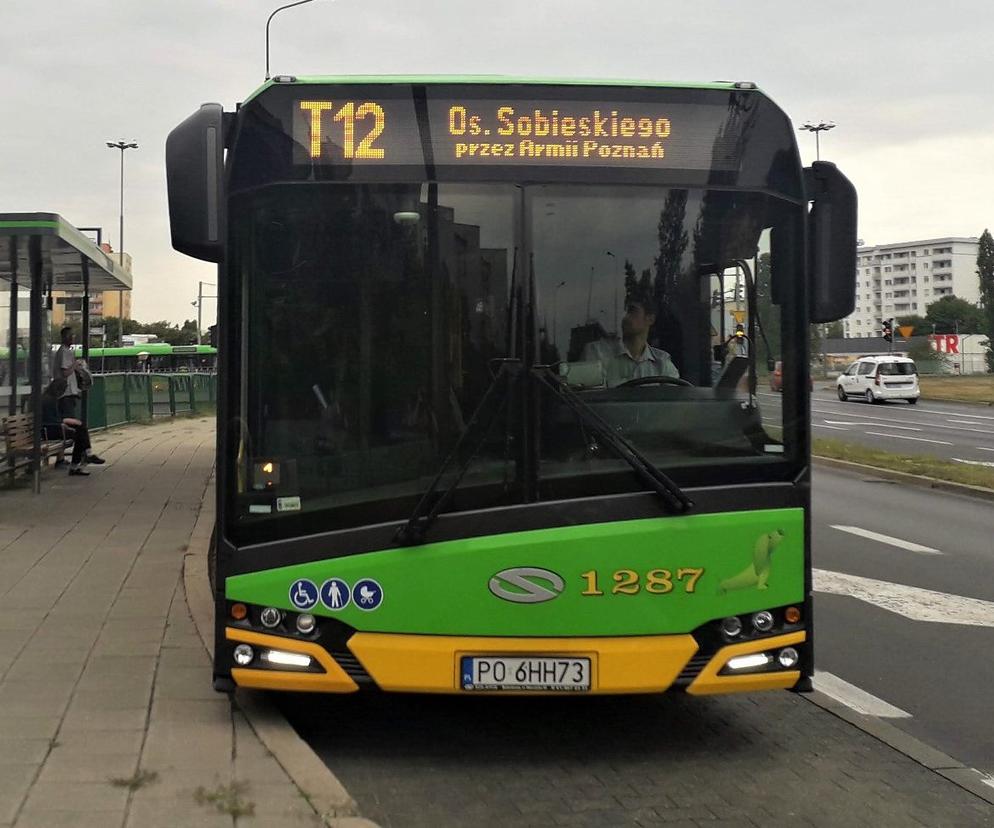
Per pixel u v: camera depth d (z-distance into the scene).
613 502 4.65
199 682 5.61
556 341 4.75
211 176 4.59
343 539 4.64
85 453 15.32
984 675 6.62
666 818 4.31
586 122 4.87
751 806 4.46
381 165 4.79
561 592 4.61
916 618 8.16
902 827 4.29
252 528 4.70
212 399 35.06
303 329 4.73
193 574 8.30
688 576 4.66
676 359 4.80
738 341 4.83
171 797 4.11
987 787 4.77
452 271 4.77
